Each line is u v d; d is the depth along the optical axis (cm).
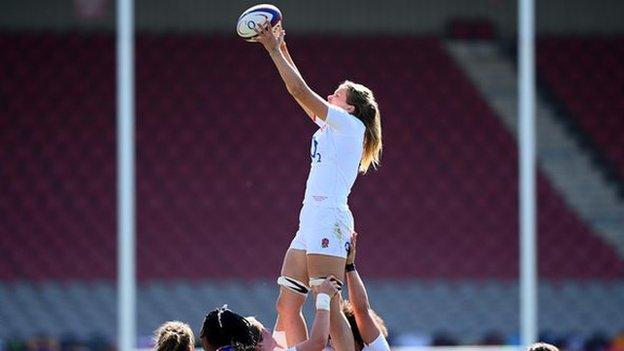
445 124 6625
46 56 6494
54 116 6388
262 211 6225
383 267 6084
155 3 6600
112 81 6488
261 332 2141
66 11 6562
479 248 6181
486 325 5741
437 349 4925
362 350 2247
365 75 6712
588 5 6731
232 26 6650
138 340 5366
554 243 6234
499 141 6575
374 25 6750
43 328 5612
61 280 5891
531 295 4641
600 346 5697
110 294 5834
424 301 5856
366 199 6272
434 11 6788
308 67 6688
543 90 6712
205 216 6172
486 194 6366
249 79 6575
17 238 6012
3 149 6272
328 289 2095
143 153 6341
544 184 6438
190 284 5919
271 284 5966
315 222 2127
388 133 6575
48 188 6178
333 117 2106
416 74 6725
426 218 6234
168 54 6569
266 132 6469
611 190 6431
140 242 6034
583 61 6738
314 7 6706
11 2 6500
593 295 5962
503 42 6812
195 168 6328
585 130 6625
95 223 6091
